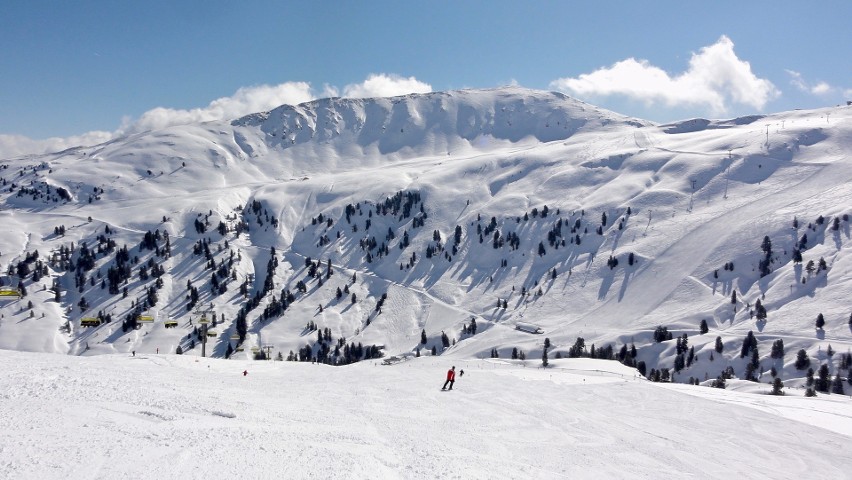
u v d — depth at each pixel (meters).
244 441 16.23
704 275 170.50
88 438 14.63
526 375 57.41
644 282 181.62
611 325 161.88
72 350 184.88
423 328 190.00
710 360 126.38
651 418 34.34
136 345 186.00
